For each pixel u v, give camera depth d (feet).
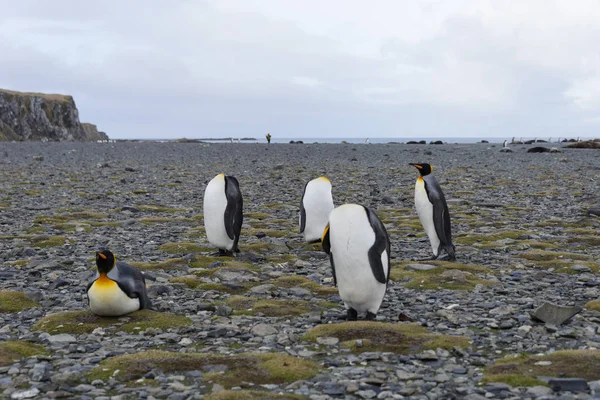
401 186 80.64
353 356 19.89
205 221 37.40
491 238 44.73
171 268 34.86
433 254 38.01
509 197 69.21
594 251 40.37
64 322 24.00
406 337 21.44
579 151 168.25
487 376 17.87
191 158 137.39
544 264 35.91
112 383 17.80
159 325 23.75
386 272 24.38
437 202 36.83
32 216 55.47
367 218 24.00
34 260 35.65
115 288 23.98
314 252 39.55
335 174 96.78
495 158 135.44
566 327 23.11
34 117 522.06
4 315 25.93
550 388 16.80
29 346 21.17
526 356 19.61
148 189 78.07
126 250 40.34
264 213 56.90
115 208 61.00
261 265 36.04
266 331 22.97
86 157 140.67
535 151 164.35
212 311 26.40
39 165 115.34
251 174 97.40
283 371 18.39
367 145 231.71
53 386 17.37
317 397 16.51
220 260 36.14
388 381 17.61
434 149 183.62
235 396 16.37
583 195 69.56
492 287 30.55
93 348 21.16
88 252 39.45
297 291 29.78
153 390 16.93
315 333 22.20
